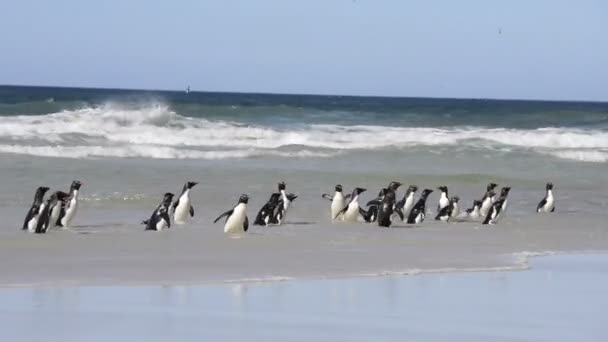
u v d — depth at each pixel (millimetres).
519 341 16047
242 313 17641
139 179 46188
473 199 46438
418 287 21031
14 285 19875
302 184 47844
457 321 17469
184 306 18125
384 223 34156
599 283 22203
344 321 17234
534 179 55812
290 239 29156
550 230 33875
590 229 34531
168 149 60000
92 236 28641
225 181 47250
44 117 67562
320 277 22031
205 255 25125
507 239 30766
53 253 24797
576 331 16859
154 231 30484
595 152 70562
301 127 77500
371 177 52031
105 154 57562
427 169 59031
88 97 178375
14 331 15609
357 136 74000
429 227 34375
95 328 16031
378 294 20016
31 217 29938
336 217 36094
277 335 15992
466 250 27547
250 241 28406
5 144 58094
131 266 22859
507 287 21312
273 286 20688
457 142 75000
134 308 17797
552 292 20766
